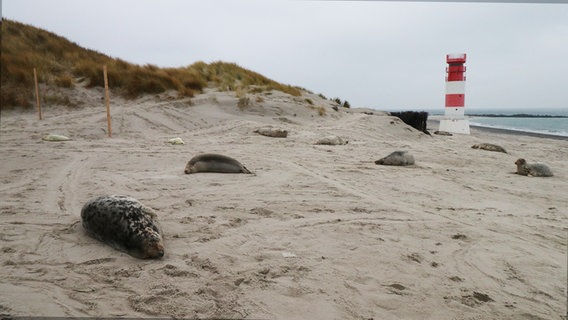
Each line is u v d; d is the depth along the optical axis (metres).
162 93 19.81
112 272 3.61
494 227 5.35
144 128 15.52
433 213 5.92
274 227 5.02
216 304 3.14
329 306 3.20
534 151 16.03
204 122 17.62
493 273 3.94
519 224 5.53
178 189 6.86
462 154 13.21
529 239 4.91
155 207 5.71
